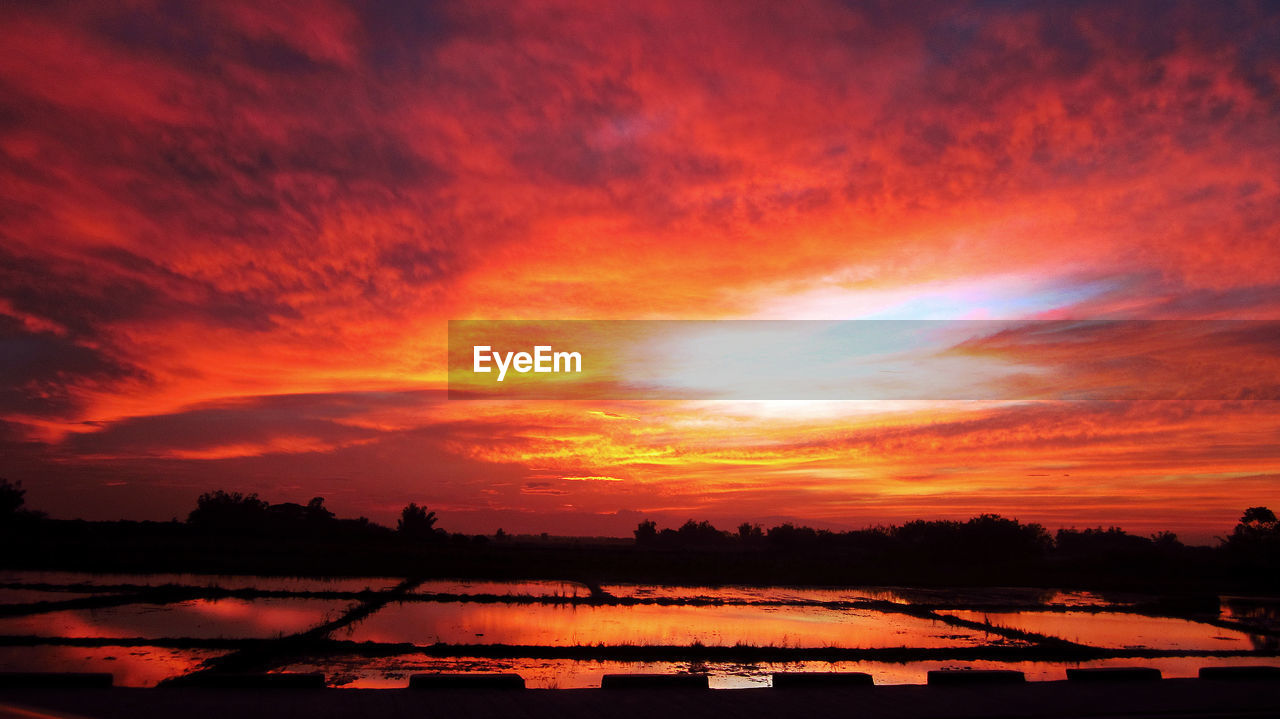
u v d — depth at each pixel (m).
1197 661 14.32
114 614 16.33
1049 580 34.34
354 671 11.18
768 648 13.58
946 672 10.13
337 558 32.66
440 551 40.31
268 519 55.56
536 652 12.90
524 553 40.81
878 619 19.69
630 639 15.02
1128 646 16.33
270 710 7.62
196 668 11.03
